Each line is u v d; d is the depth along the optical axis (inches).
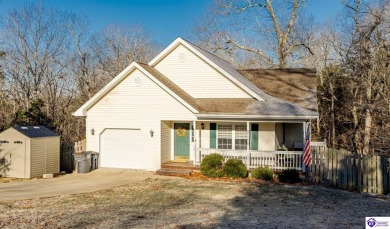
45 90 1505.9
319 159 637.9
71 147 814.5
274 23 1417.3
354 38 1152.8
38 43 1513.3
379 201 497.4
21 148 716.7
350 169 591.2
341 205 467.2
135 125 772.6
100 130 796.6
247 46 1585.9
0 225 351.3
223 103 772.0
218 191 558.9
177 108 745.0
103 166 802.2
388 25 1001.5
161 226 351.9
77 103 1610.5
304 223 364.5
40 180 689.6
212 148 772.6
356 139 1159.6
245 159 725.3
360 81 1122.7
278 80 935.0
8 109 1327.5
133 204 466.0
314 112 706.8
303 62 1497.3
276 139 778.8
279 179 652.1
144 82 765.3
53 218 383.6
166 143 788.6
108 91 788.0
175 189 576.1
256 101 772.0
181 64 832.9
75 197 516.1
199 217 393.7
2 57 1389.0
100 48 1872.5
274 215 405.7
